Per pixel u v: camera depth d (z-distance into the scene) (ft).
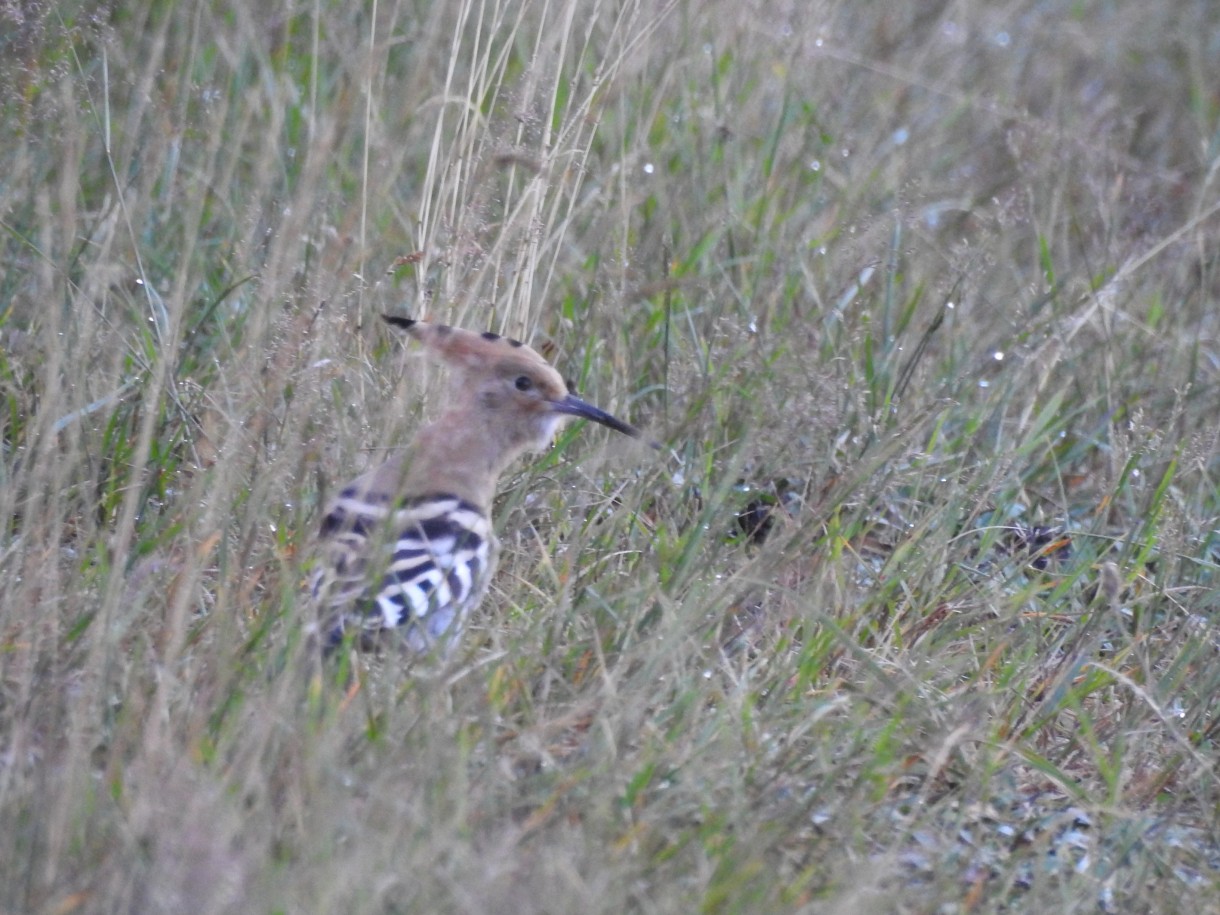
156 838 18.16
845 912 18.26
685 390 32.09
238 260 30.86
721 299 34.12
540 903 17.85
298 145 35.29
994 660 26.71
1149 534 29.17
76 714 19.52
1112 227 38.65
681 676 23.43
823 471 29.50
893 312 35.91
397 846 18.52
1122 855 22.08
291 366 26.73
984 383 33.78
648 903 18.34
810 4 40.47
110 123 34.73
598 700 22.89
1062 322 33.78
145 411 27.76
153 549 24.80
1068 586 27.99
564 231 33.53
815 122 40.42
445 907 17.85
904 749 23.63
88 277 28.99
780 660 24.88
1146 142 48.80
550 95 32.07
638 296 34.24
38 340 29.53
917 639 27.02
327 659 22.74
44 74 32.07
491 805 19.94
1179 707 26.35
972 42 49.24
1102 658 28.12
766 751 22.52
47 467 25.63
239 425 24.97
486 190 29.63
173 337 26.50
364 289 30.71
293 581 23.09
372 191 33.04
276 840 18.83
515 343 27.37
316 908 16.87
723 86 39.63
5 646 22.29
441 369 29.86
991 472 29.96
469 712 22.16
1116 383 34.24
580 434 31.27
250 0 38.70
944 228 40.81
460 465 26.48
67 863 17.97
